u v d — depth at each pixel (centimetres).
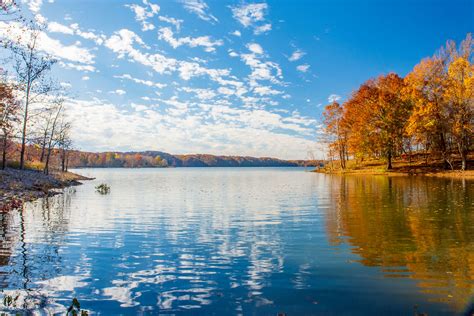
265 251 998
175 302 628
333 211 1827
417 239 1103
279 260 900
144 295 663
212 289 695
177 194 3172
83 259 923
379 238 1131
